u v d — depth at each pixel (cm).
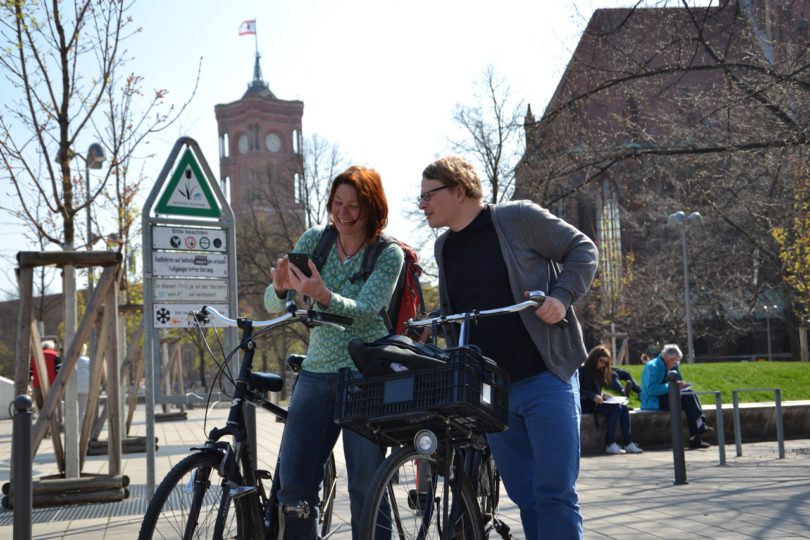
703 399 1698
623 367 1961
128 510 799
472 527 393
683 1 1509
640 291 4141
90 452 1369
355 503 432
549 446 391
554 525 387
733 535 622
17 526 489
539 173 1786
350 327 420
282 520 407
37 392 927
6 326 4750
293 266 388
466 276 416
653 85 1664
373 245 432
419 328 447
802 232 2317
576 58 1691
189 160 788
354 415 349
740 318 4556
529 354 402
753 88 1472
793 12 1551
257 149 12900
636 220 4088
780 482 907
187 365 6303
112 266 841
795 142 1456
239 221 4147
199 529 364
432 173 413
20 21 1026
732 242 3578
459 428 362
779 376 1853
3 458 1409
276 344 4769
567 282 391
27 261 803
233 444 385
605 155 1694
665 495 833
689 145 1639
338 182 426
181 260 779
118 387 866
